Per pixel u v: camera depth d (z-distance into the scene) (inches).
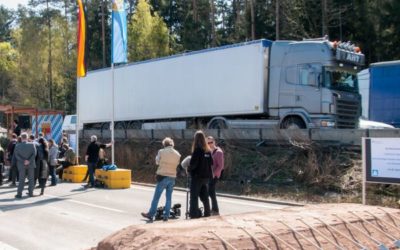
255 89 820.0
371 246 207.0
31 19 2556.6
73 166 812.6
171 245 171.5
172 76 976.9
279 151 746.8
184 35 2233.0
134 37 2084.2
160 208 462.3
